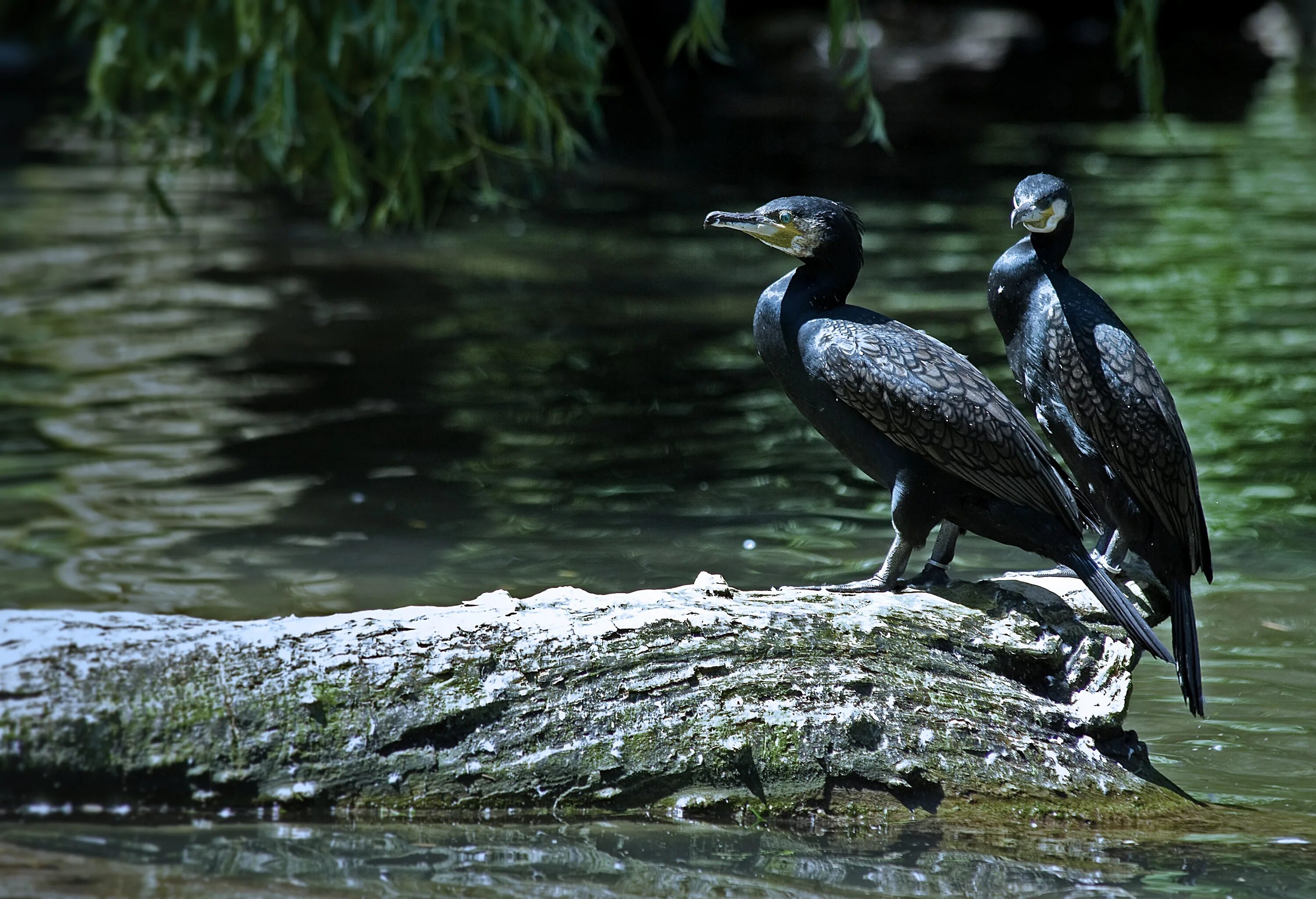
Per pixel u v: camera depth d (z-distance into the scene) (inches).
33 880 220.8
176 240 965.8
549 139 584.1
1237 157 1244.5
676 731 263.0
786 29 2127.2
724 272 876.0
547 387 632.4
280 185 1163.3
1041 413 302.2
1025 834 262.5
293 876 229.5
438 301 796.6
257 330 724.0
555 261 906.1
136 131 730.2
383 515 466.3
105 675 246.2
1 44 1598.2
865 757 267.0
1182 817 272.4
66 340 697.0
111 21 589.9
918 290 795.4
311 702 251.9
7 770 238.5
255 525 454.9
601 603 274.2
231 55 579.5
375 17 532.7
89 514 461.1
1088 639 294.2
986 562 430.9
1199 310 747.4
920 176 1211.9
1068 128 1448.1
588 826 255.4
